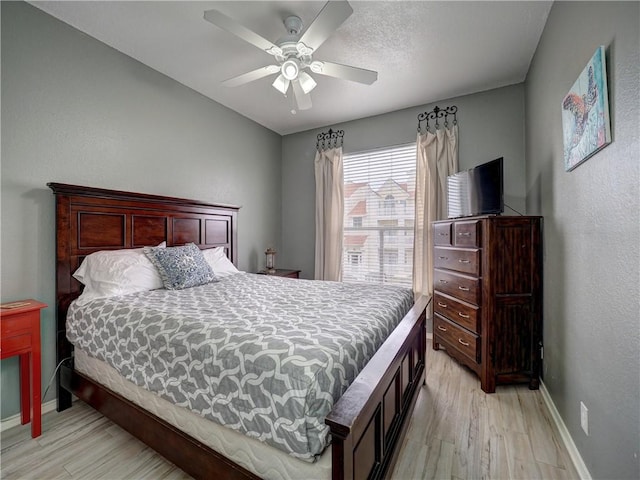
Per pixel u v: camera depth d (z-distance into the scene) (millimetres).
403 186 3701
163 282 2268
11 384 1880
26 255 1936
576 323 1578
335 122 4051
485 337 2285
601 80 1205
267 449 1054
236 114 3693
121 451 1624
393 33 2246
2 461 1550
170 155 2887
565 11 1718
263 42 1872
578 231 1552
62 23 2119
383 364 1217
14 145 1892
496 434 1769
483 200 2639
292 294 2117
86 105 2256
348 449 917
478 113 3205
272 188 4344
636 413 1020
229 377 1127
